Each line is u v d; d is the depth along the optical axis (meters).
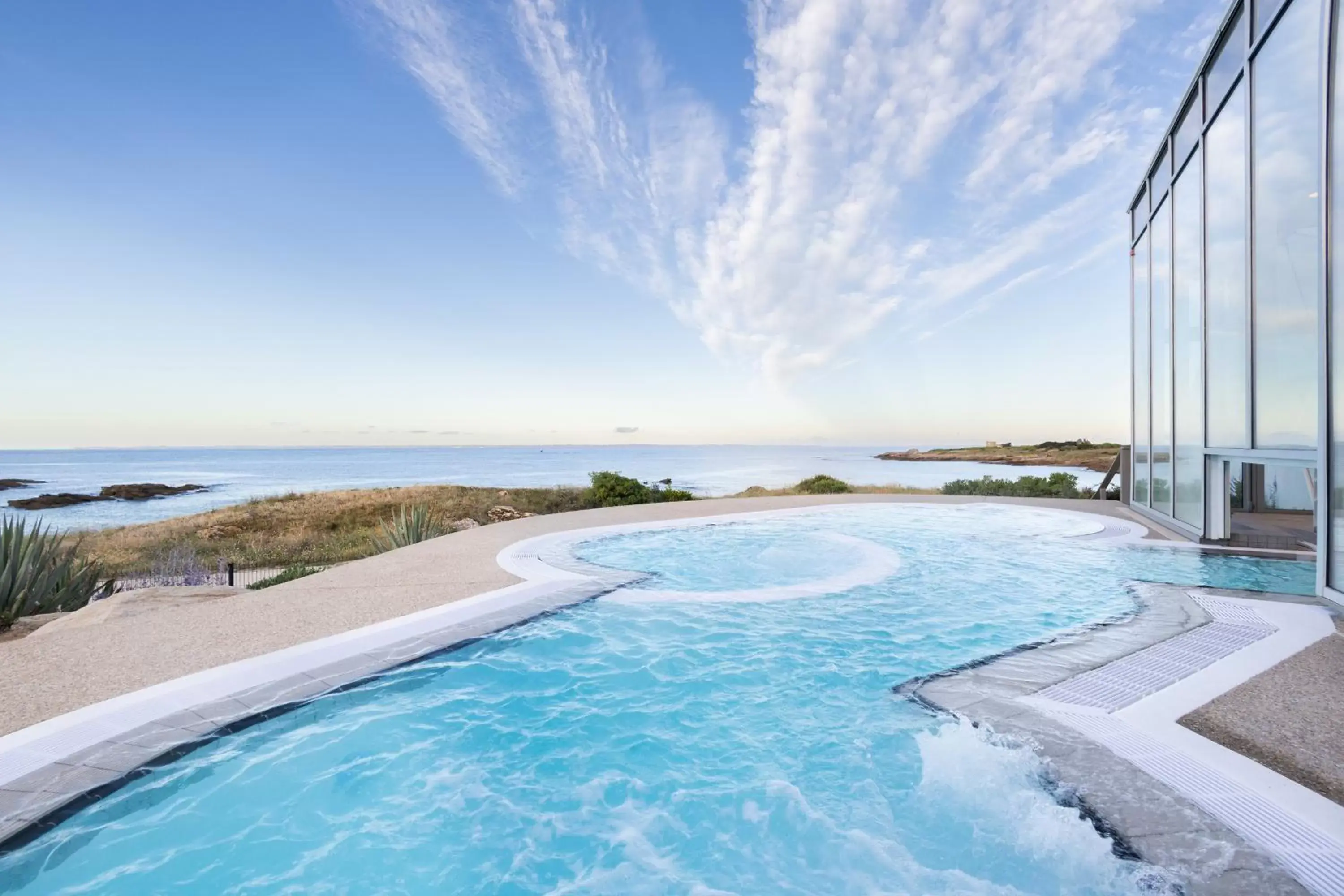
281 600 5.52
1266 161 6.10
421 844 2.87
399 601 5.51
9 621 6.14
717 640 5.09
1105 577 6.73
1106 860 2.22
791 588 6.51
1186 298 8.59
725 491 33.81
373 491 27.62
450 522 16.03
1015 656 4.34
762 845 2.82
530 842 2.89
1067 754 2.80
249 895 2.54
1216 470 7.82
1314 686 3.40
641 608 5.78
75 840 2.54
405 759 3.53
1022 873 2.46
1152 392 10.36
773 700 4.12
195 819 2.95
